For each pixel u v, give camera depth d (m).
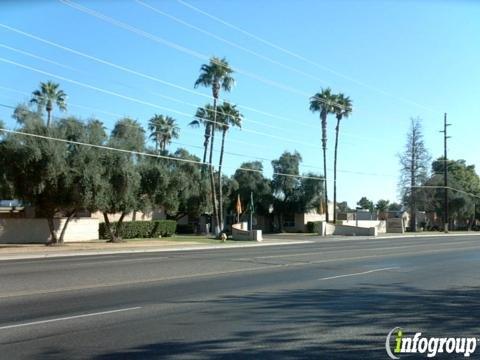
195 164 53.47
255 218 71.69
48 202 33.75
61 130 32.62
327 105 67.81
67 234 40.50
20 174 31.38
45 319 9.59
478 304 11.52
